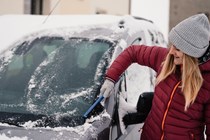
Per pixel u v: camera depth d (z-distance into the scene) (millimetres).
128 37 3174
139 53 2777
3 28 3568
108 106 2656
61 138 2367
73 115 2566
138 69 3352
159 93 2566
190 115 2480
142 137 2756
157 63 2721
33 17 3793
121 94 2889
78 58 3006
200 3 16000
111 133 2602
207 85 2418
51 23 3525
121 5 12555
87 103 2646
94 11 11766
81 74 2863
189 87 2369
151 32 3857
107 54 2939
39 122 2543
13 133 2438
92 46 3055
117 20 3436
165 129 2545
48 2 10438
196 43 2340
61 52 3096
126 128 2787
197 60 2398
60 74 2912
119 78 2840
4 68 3107
